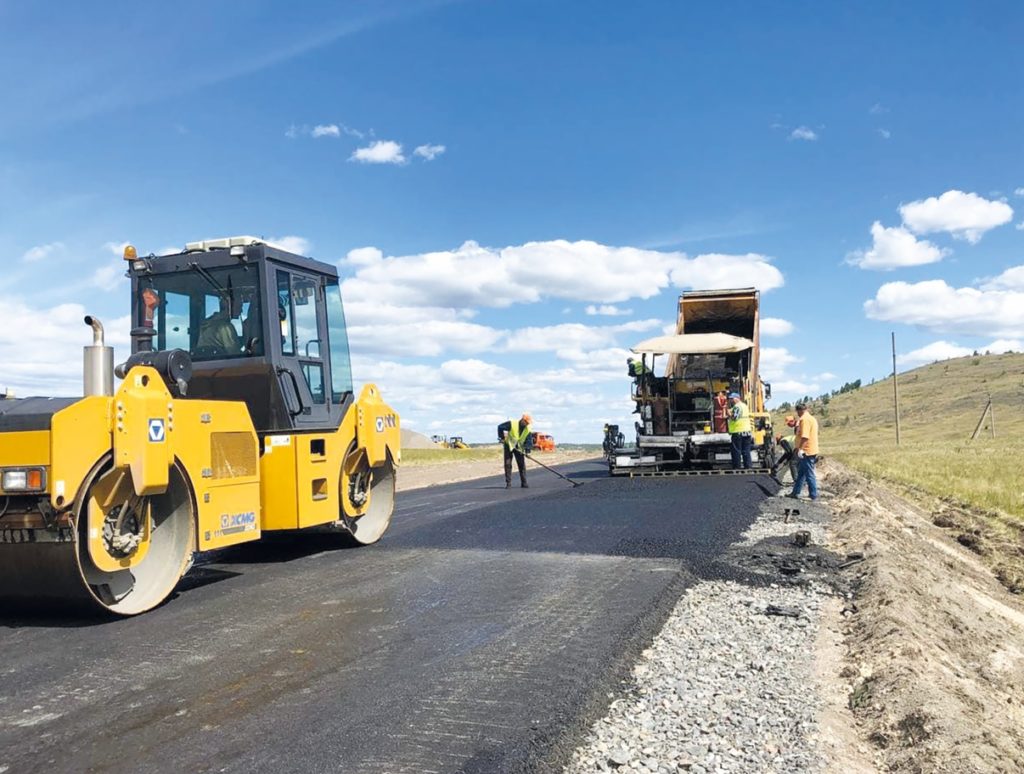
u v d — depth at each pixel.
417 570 8.78
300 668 5.46
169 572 7.41
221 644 6.04
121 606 6.91
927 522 16.42
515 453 19.42
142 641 6.14
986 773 4.36
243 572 8.94
